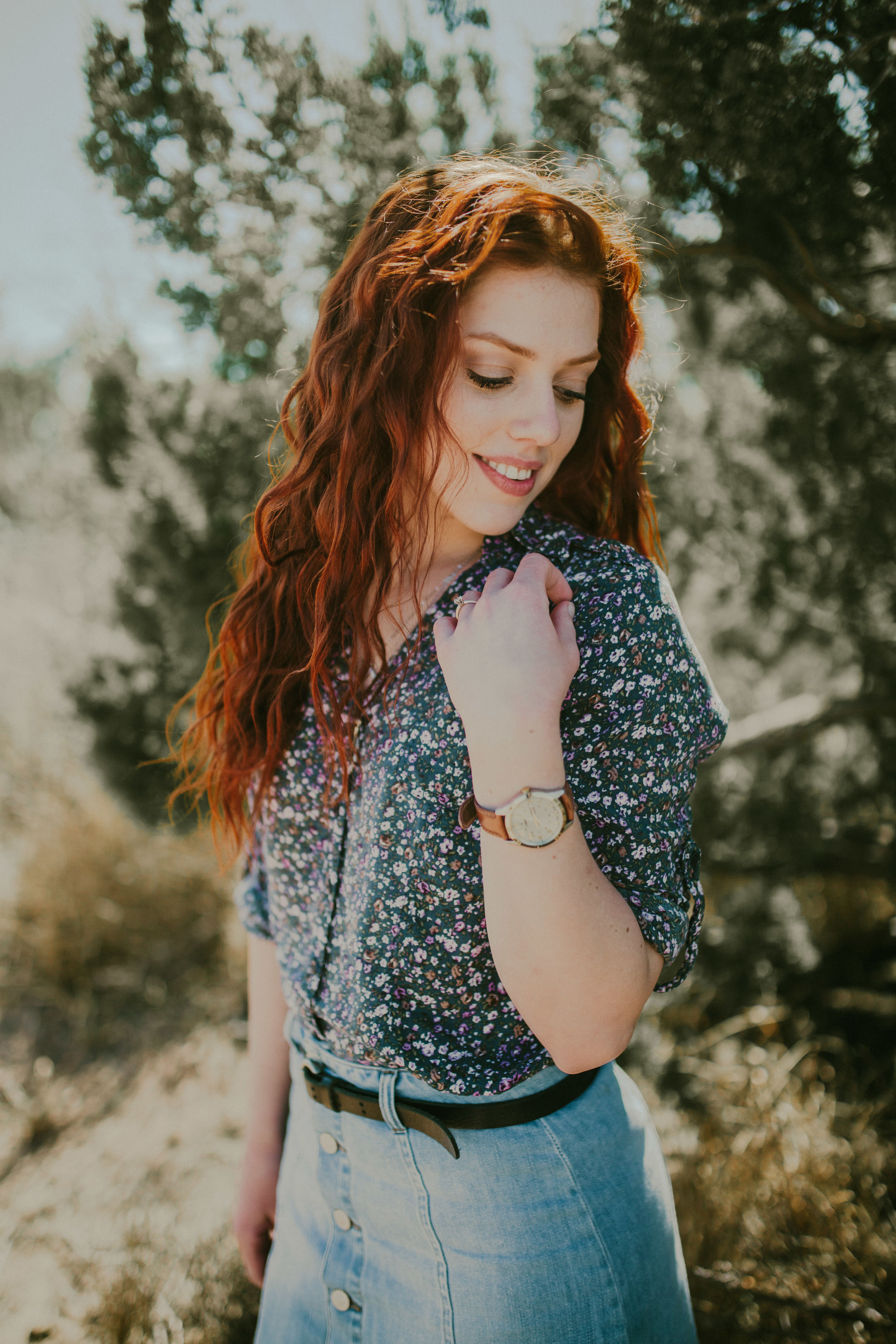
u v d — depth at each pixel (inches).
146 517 107.8
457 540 38.0
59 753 176.7
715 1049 107.9
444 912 33.7
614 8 54.4
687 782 33.1
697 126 56.1
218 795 47.4
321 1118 39.4
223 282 76.5
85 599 146.2
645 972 30.0
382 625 38.1
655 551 47.9
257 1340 44.5
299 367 75.7
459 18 65.8
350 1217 38.9
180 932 141.0
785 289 72.0
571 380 34.6
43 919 138.3
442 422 33.7
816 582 97.7
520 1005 29.8
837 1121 91.7
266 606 43.1
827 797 114.6
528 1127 35.6
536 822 28.0
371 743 35.9
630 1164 37.5
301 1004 40.1
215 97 66.9
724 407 101.9
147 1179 95.7
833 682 117.2
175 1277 79.4
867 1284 69.1
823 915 123.4
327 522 38.6
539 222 32.0
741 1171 81.7
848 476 86.0
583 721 31.5
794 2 50.1
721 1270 70.2
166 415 106.6
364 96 70.0
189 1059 116.4
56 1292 80.2
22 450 331.6
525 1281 34.7
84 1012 125.7
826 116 53.4
